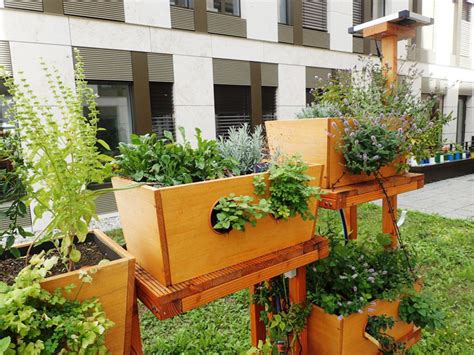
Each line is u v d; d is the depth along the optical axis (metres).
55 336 0.76
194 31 5.45
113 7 4.72
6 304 0.72
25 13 4.14
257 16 6.10
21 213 0.95
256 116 6.30
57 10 4.33
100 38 4.66
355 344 1.53
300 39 6.69
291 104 6.69
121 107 5.07
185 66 5.41
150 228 1.00
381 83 2.02
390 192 1.75
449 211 5.24
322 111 1.98
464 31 10.10
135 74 4.98
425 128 1.88
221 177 1.19
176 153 1.15
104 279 0.89
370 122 1.63
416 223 4.51
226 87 6.00
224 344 2.09
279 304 1.61
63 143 0.97
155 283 1.01
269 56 6.32
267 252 1.23
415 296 1.72
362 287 1.58
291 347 1.52
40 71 4.26
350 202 1.54
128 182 1.10
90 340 0.76
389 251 1.89
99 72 4.70
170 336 2.21
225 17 5.75
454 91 9.98
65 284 0.84
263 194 1.17
